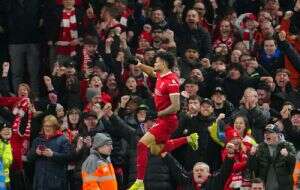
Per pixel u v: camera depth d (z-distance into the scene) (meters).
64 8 72.62
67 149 62.25
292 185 59.44
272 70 71.75
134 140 62.50
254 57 70.88
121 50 68.88
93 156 57.84
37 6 73.00
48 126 62.31
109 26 72.56
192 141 55.97
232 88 67.88
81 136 62.81
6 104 66.62
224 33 73.81
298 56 69.00
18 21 72.81
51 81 68.00
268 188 59.56
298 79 71.69
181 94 65.25
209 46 72.88
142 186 55.19
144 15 74.81
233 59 69.38
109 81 67.69
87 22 72.62
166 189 61.38
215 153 62.09
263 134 63.50
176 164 59.28
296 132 63.06
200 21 74.75
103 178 57.66
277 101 68.12
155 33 71.44
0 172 61.34
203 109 62.44
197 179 58.47
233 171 58.81
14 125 63.78
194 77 67.50
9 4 73.00
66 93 67.56
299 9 74.94
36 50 73.19
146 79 68.06
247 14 74.88
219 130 61.47
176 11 73.94
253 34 74.19
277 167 59.53
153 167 61.50
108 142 58.00
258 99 66.81
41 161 62.12
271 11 76.94
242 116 61.72
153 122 62.62
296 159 59.56
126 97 64.94
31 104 65.50
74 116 63.97
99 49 70.12
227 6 77.94
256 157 59.62
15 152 63.47
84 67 69.38
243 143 60.91
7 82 68.31
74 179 62.41
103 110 63.22
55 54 72.69
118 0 74.50
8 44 74.31
